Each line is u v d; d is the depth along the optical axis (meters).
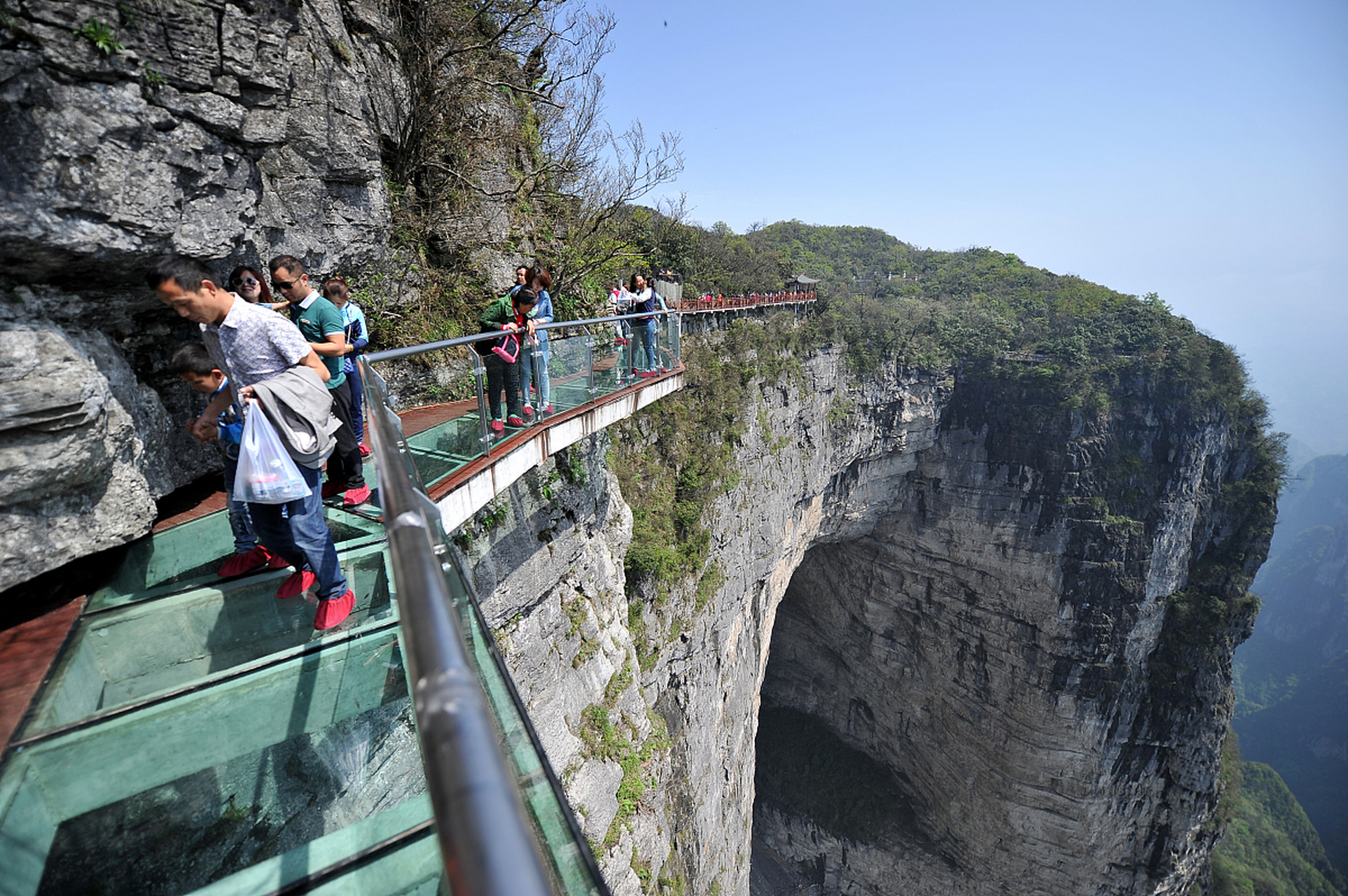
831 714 59.56
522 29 17.14
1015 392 50.00
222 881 2.39
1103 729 45.69
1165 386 46.50
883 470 52.31
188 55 5.32
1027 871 47.62
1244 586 47.47
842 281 85.56
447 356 10.30
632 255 21.45
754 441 32.28
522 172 16.84
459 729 0.88
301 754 3.56
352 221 8.42
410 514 1.99
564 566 11.98
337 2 8.03
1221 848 70.88
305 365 3.76
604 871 11.41
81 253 4.29
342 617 3.86
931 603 53.34
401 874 2.59
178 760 2.99
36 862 2.42
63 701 2.95
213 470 6.19
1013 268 87.06
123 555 4.36
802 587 59.31
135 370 5.37
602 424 10.50
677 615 22.70
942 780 51.66
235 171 6.06
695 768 22.42
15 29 3.88
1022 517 49.34
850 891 51.91
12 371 3.52
